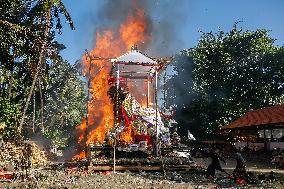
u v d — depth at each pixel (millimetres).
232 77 57469
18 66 25297
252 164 25719
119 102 22641
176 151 22172
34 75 23516
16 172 15055
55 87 39719
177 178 15164
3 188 12273
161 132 22188
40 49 22703
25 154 16312
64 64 40531
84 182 13719
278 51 56531
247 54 58688
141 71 26375
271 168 22000
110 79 23375
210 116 56531
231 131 40562
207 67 58938
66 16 22734
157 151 20344
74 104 41781
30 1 22578
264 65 57969
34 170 16672
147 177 15609
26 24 22609
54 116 39625
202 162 26609
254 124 33688
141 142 20594
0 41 20578
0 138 17500
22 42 21969
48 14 22422
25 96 28828
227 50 59219
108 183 13438
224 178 15453
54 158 32250
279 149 29375
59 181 14031
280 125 32438
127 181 14039
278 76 57219
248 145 38094
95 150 20281
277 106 37562
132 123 22078
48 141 36406
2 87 26922
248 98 56781
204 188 12352
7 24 20094
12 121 20234
